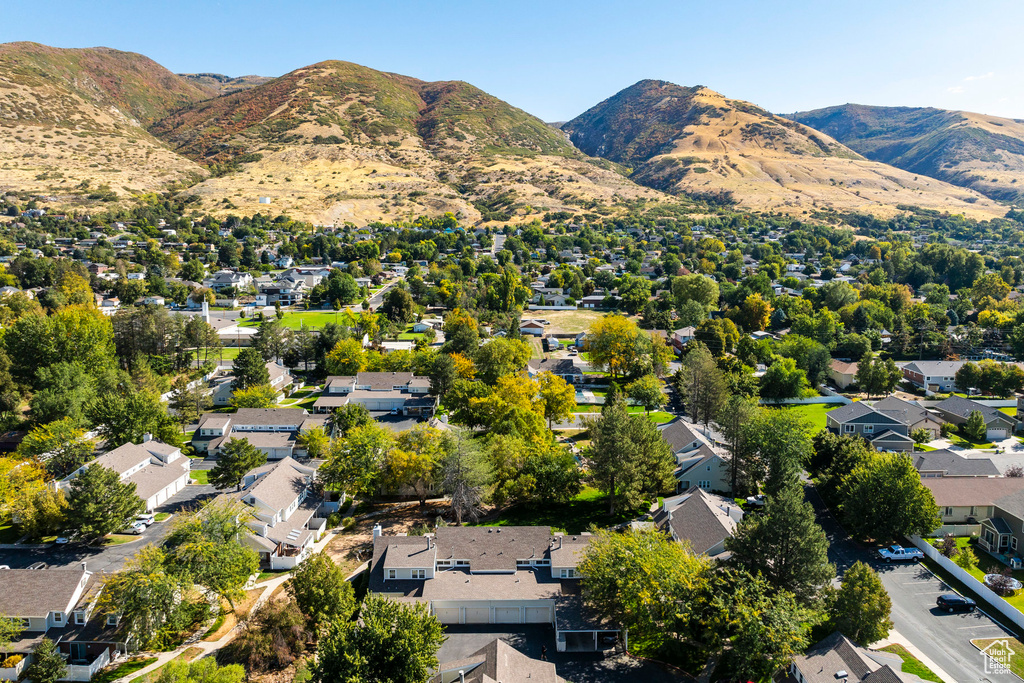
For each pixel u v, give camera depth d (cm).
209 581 5591
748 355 14175
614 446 7588
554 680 4647
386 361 13088
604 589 5331
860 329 17288
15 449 8869
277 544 6750
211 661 4622
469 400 9838
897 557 6706
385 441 8275
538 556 6325
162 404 9938
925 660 5122
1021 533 6700
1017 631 5503
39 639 5219
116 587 5303
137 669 5147
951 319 18025
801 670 4750
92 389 10175
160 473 8150
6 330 11181
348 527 7519
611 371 13800
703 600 5109
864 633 5194
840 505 7231
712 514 6562
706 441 8806
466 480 7425
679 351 15825
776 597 4944
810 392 12538
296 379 13250
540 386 11038
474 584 6000
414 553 6234
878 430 10006
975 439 10294
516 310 19038
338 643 4469
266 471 7800
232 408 11344
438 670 4956
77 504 6712
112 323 12775
